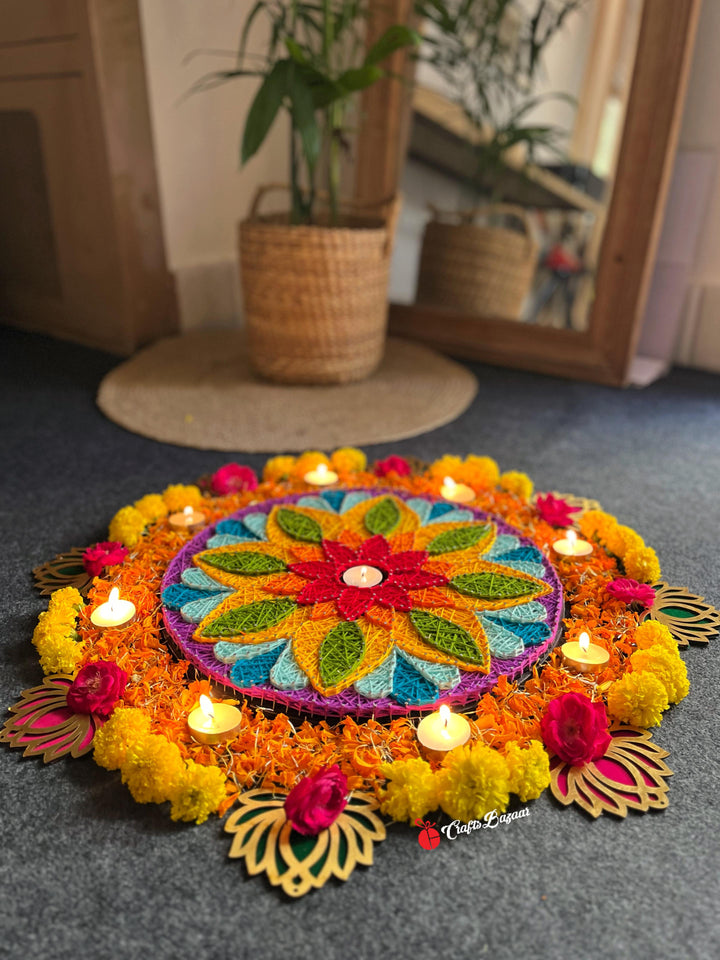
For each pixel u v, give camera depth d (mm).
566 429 1135
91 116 1343
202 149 1518
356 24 1450
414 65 1412
